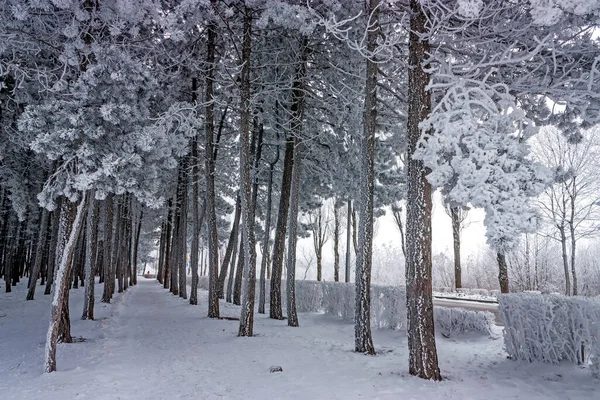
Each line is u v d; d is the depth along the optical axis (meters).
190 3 8.59
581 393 5.18
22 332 11.33
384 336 10.66
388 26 9.28
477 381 6.03
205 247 47.19
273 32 13.17
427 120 5.65
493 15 6.79
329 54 13.20
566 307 6.70
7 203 20.78
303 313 15.70
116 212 24.39
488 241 4.81
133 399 5.20
